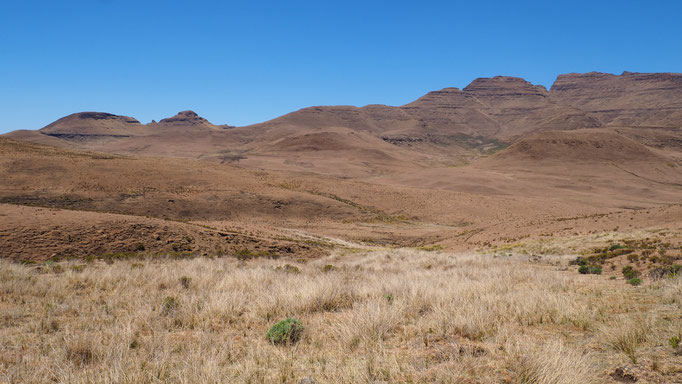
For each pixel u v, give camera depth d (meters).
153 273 13.90
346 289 9.93
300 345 5.82
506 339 5.68
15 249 25.31
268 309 8.15
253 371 4.68
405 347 5.48
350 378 4.30
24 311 8.20
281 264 23.75
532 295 8.09
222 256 30.02
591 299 8.46
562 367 4.20
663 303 7.84
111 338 6.05
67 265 17.83
